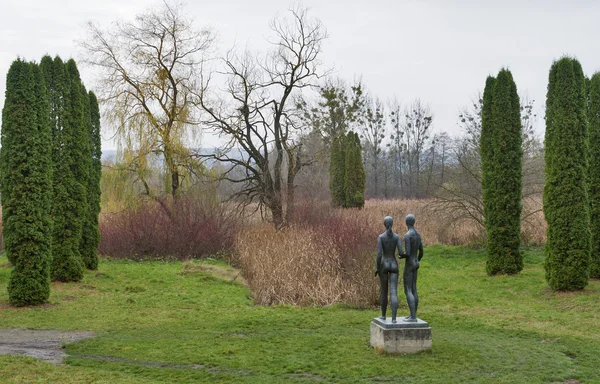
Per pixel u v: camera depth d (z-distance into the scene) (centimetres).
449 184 2930
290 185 3133
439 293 1894
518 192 2144
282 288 1833
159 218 2942
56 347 1193
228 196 3272
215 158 3059
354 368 1033
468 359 1076
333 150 4191
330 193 4528
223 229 2984
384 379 973
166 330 1363
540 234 2672
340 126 4175
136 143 3030
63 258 1984
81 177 2055
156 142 3062
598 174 1969
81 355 1127
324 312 1605
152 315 1548
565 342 1215
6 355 1088
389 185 7038
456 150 3475
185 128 3075
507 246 2138
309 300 1778
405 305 1703
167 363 1080
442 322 1454
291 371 1027
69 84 2034
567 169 1797
